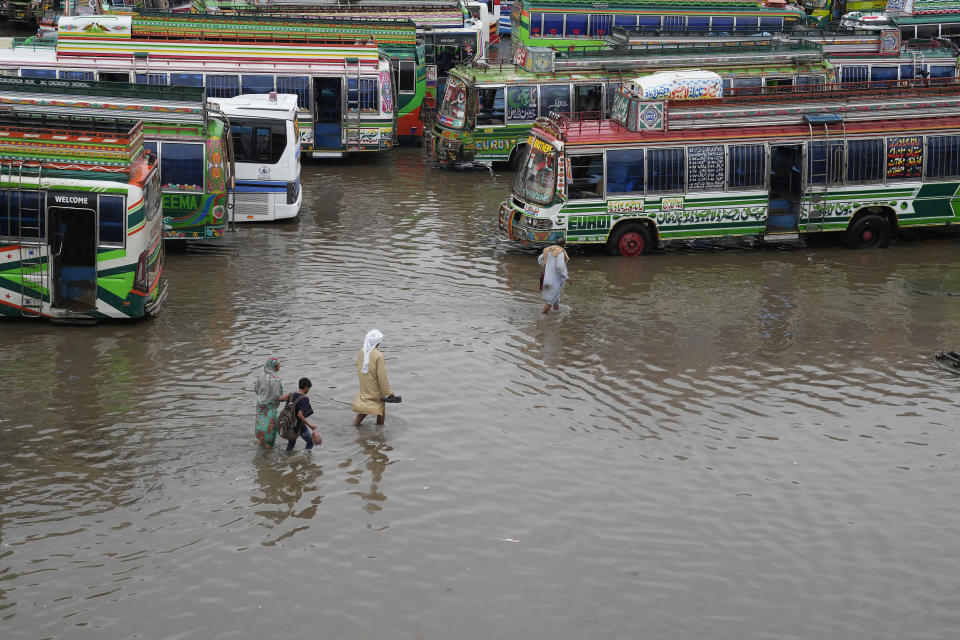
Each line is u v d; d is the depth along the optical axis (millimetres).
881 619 10688
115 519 11875
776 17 34906
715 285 21109
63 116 20719
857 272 22188
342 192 27625
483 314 18969
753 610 10750
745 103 22766
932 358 17453
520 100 29453
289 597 10648
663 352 17453
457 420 14773
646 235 22875
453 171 30438
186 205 21578
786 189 24016
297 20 29844
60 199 17031
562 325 18562
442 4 35906
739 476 13438
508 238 23484
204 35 28750
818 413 15344
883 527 12391
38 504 12086
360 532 11867
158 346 16891
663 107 22203
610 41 32219
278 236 23531
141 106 21141
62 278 17484
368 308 19031
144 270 17516
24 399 14750
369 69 29281
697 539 12000
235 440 13867
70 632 9961
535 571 11266
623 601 10805
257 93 28797
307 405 13492
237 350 16828
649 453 13984
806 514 12609
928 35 36406
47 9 41625
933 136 23562
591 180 22266
